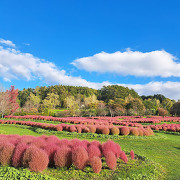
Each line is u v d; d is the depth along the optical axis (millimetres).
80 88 94250
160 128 19828
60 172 5129
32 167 4883
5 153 5457
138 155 7531
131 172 5293
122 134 14422
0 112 32125
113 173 5281
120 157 6652
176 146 11109
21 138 7031
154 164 6461
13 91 36188
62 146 5871
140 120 29062
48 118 27609
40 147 6172
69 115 40938
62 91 78938
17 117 29812
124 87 87312
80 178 4750
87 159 5473
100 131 14547
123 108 47438
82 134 13867
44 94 79500
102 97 82062
